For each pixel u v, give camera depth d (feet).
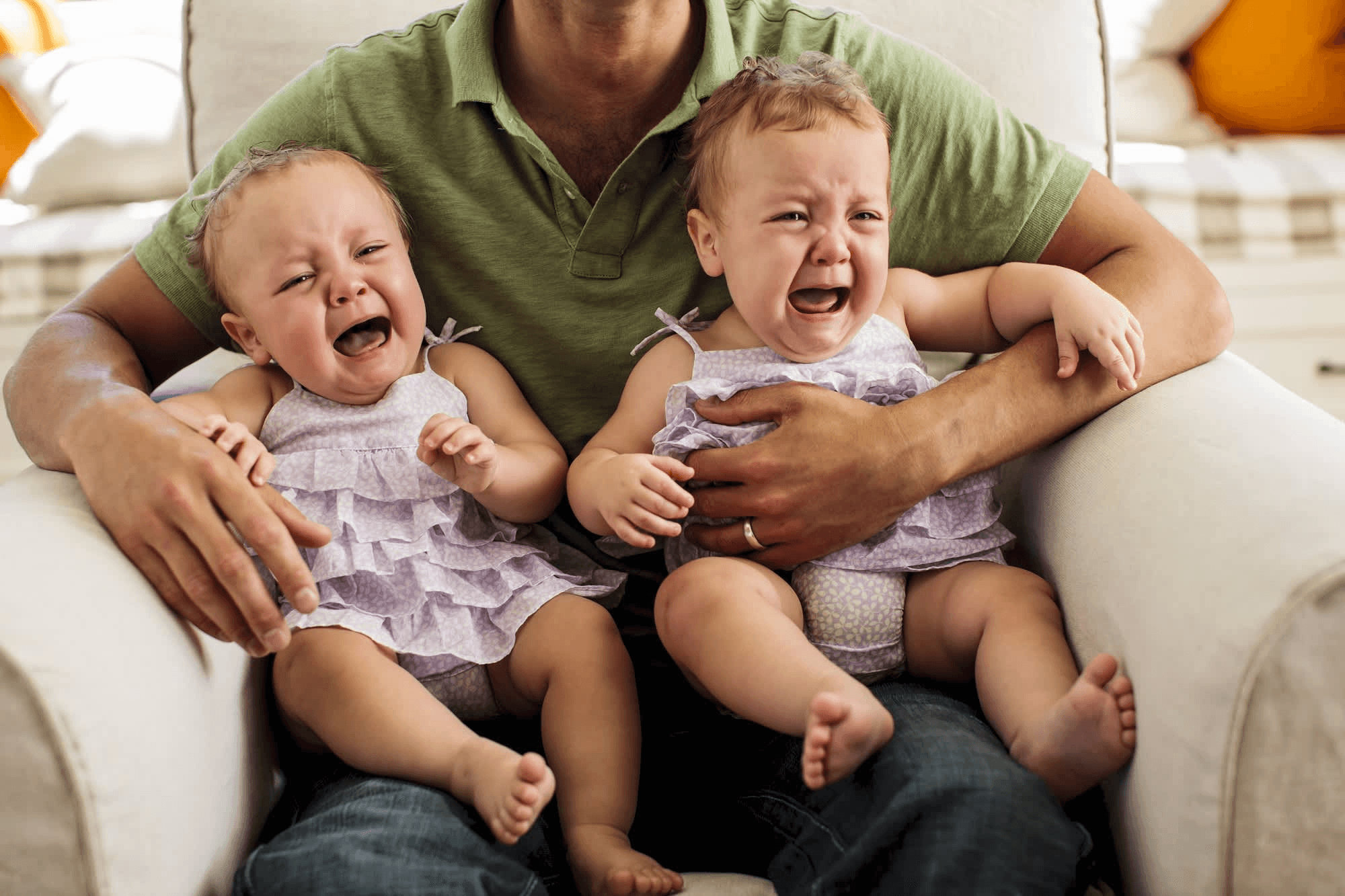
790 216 2.90
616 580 3.22
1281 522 2.14
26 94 7.39
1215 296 3.09
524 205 3.26
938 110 3.32
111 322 3.27
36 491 2.58
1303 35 6.65
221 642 2.56
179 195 7.33
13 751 1.97
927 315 3.35
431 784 2.60
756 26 3.46
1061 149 3.39
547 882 2.57
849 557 2.98
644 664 3.24
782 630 2.63
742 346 3.18
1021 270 3.18
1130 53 7.09
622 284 3.30
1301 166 6.57
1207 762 2.08
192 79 4.02
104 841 2.00
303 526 2.54
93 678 2.04
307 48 3.94
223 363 3.79
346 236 2.98
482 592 3.02
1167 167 6.60
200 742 2.31
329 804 2.54
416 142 3.30
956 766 2.36
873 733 2.38
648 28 3.07
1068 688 2.56
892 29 3.80
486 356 3.36
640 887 2.43
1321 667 1.99
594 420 3.43
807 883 2.47
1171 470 2.51
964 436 2.86
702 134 3.08
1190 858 2.14
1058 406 2.92
